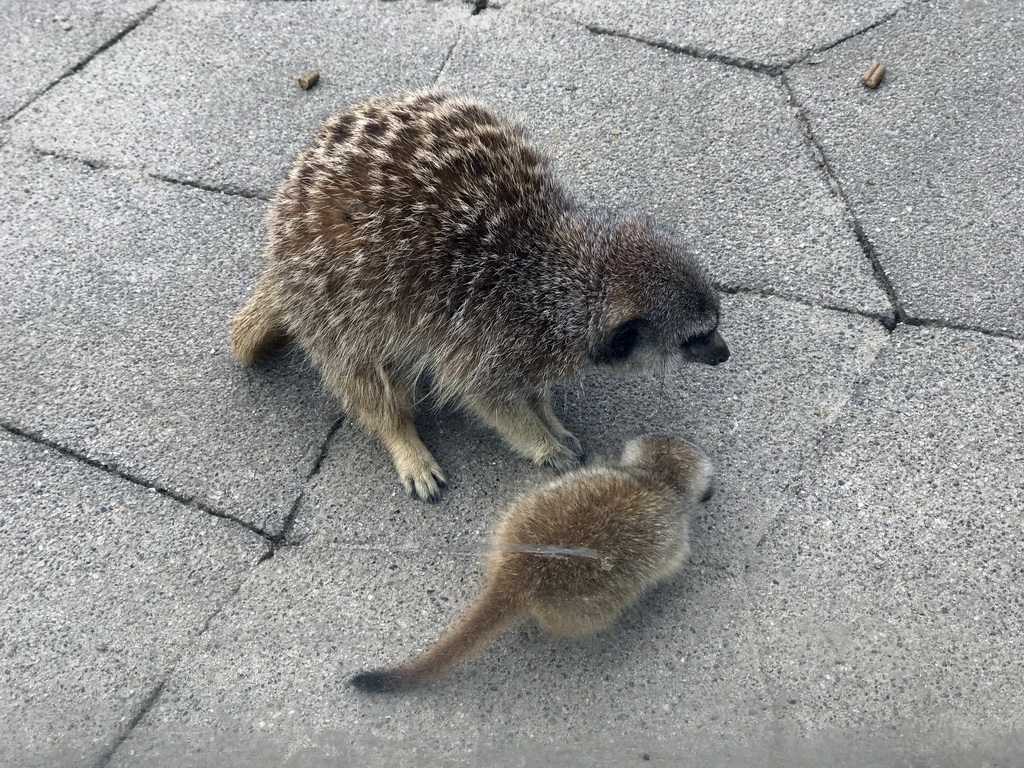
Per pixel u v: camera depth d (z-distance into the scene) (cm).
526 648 49
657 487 50
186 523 53
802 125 69
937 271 61
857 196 65
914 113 69
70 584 51
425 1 80
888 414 56
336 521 53
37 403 58
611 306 52
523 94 73
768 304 61
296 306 54
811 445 55
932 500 52
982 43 72
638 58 75
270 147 71
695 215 65
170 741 47
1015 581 49
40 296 63
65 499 54
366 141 52
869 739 46
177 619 50
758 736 46
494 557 49
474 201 51
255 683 48
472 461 56
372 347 53
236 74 76
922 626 48
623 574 48
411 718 47
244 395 59
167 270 64
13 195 68
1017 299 59
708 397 58
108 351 60
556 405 58
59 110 74
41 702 48
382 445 56
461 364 53
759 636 49
